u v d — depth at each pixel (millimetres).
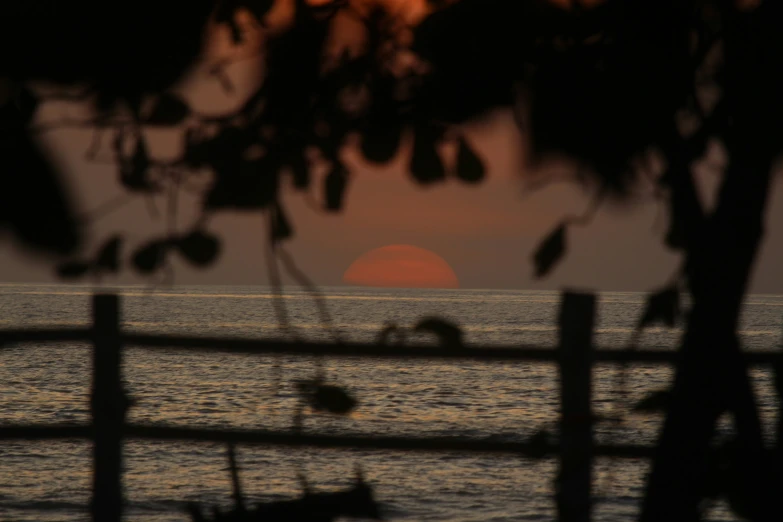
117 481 16047
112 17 8539
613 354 14281
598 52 9523
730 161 11648
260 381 120750
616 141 9406
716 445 12500
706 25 10320
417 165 9633
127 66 8758
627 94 9375
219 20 9172
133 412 89125
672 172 11141
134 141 9266
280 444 14898
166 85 9016
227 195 9539
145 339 15664
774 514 12281
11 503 40500
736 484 12398
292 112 9703
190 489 46031
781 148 10633
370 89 9750
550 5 9438
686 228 11820
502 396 108062
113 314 16000
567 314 14469
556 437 14516
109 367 16000
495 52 9430
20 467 52656
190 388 112438
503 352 14305
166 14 8688
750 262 12016
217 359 162375
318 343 13953
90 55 8633
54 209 8141
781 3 10227
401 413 91062
